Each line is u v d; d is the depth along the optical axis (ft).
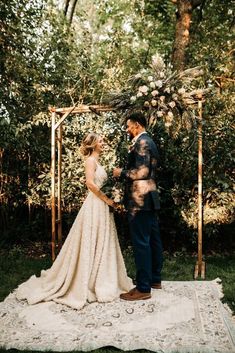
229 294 12.12
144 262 11.68
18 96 17.83
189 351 8.62
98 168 12.41
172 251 18.60
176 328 9.77
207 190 17.63
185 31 24.11
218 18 28.17
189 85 13.75
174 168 17.79
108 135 18.53
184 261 16.67
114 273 12.06
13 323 10.11
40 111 19.02
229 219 18.60
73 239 11.93
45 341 9.12
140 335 9.40
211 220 17.88
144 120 12.33
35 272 14.89
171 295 12.03
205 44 25.30
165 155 17.74
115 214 18.90
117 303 11.35
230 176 18.11
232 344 8.91
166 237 19.33
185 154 17.35
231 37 26.81
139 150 11.71
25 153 19.60
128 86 13.97
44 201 19.74
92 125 18.71
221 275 14.46
